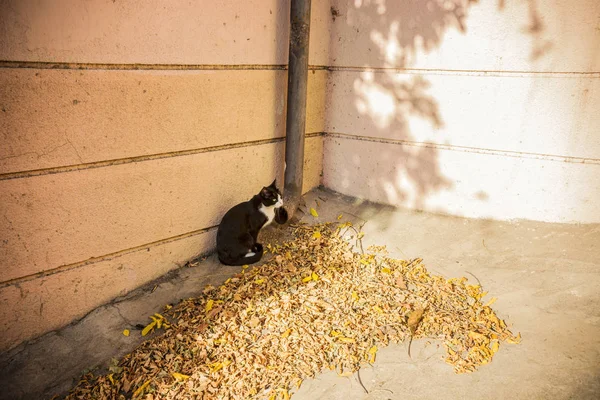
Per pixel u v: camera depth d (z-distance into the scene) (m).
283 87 4.86
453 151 4.88
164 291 4.02
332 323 3.58
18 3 2.90
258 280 4.13
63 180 3.36
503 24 4.36
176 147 4.02
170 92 3.85
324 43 5.27
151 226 4.02
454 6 4.51
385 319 3.60
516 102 4.48
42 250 3.36
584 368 2.92
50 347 3.38
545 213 4.60
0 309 3.22
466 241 4.58
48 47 3.08
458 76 4.67
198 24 3.89
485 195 4.83
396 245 4.69
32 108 3.10
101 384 3.09
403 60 4.91
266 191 4.27
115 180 3.67
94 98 3.39
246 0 4.22
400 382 3.01
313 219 5.22
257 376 3.10
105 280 3.79
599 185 4.33
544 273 3.93
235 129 4.48
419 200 5.20
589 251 4.06
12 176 3.12
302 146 4.94
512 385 2.88
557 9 4.12
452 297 3.81
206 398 2.94
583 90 4.20
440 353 3.23
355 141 5.44
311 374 3.11
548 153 4.46
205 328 3.54
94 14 3.25
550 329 3.33
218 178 4.46
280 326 3.56
